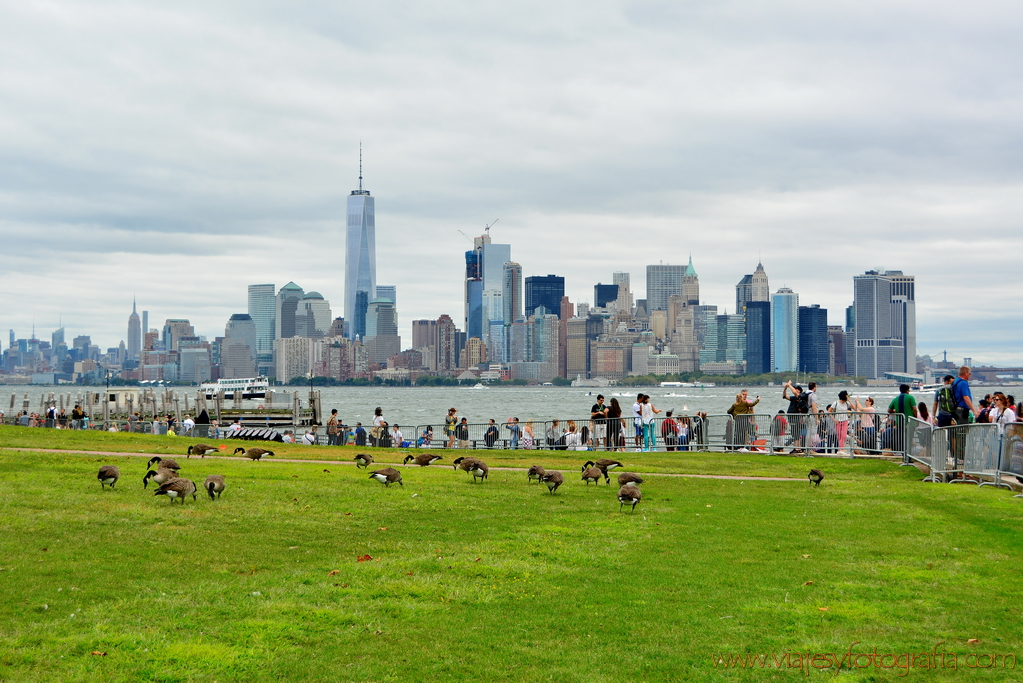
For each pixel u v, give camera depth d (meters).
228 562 15.73
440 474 28.81
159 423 66.25
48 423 67.12
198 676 10.48
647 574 15.15
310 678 10.51
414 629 12.23
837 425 37.78
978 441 26.83
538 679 10.55
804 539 18.09
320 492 24.05
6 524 18.31
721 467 32.72
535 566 15.67
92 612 12.59
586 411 185.00
